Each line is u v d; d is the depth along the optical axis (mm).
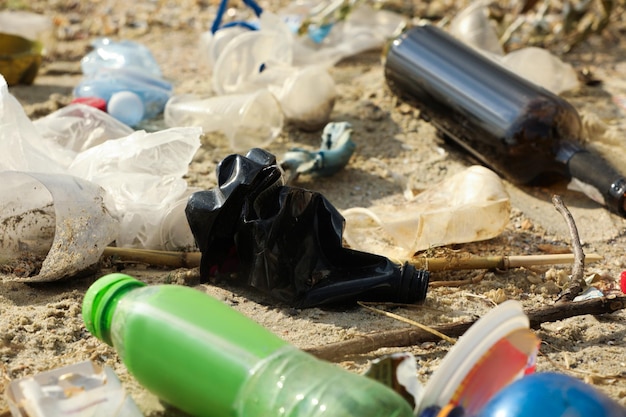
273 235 1415
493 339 1255
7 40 1833
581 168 1592
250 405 1250
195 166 1661
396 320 1418
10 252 1474
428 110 1709
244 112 1674
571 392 1177
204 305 1289
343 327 1408
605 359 1382
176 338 1274
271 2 2197
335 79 1900
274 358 1259
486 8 2012
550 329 1413
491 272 1493
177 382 1275
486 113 1633
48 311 1417
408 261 1475
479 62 1671
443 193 1571
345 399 1194
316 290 1427
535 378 1224
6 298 1435
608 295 1461
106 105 1715
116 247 1496
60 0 2191
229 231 1435
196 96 1758
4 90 1521
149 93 1737
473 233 1521
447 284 1472
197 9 2182
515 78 1647
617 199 1565
